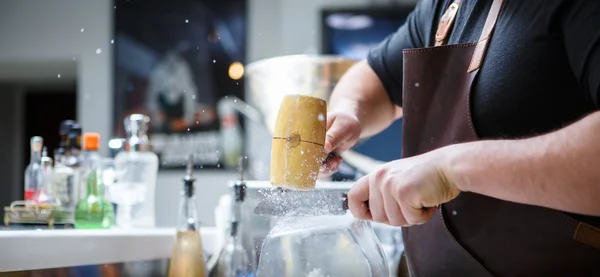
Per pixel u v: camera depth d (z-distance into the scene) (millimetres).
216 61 4277
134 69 4348
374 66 1285
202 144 4234
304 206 942
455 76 987
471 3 1032
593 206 780
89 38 4430
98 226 1677
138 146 1876
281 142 939
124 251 1480
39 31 4484
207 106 4266
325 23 4109
